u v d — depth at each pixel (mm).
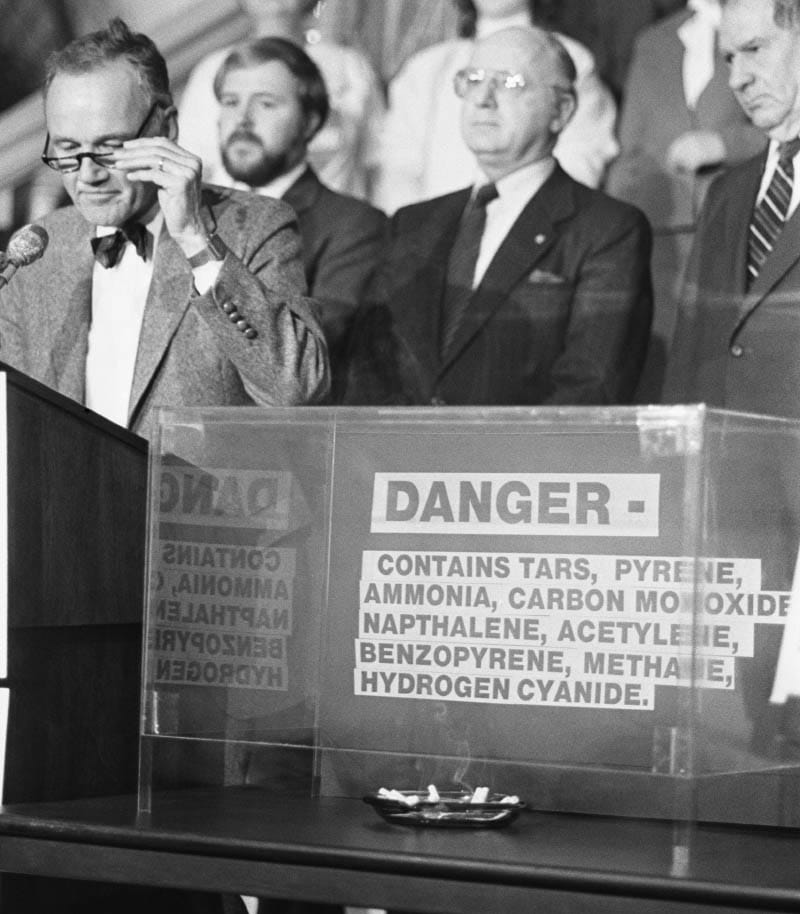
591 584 1883
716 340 4113
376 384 4438
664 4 4211
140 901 2334
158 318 3139
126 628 2412
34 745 2195
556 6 4328
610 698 1865
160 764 2061
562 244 4281
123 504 2371
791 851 1824
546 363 4277
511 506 1923
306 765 2059
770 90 4074
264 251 3279
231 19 4598
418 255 4414
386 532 1975
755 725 1911
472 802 1897
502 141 4336
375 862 1782
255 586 2029
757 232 4078
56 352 3330
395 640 1963
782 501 1933
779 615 1921
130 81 3145
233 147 4586
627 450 1873
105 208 3170
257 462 2035
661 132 4207
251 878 1844
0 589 2104
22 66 4711
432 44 4441
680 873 1684
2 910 2066
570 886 1700
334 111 4523
